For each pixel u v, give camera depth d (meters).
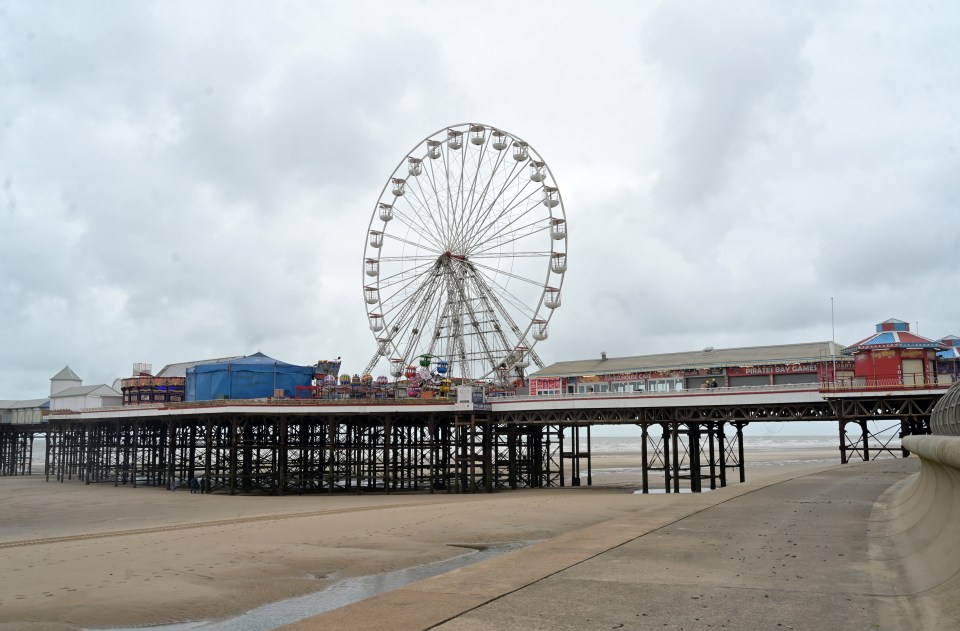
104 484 88.31
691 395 61.62
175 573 27.09
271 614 21.62
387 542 33.94
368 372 84.38
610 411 66.12
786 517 27.45
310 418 73.62
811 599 14.76
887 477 44.56
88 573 27.08
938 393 53.38
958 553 14.09
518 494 66.25
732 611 14.05
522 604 14.88
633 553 20.50
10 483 93.56
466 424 70.06
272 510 53.50
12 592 24.19
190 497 67.12
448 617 13.95
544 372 85.38
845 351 66.56
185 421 81.06
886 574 16.83
